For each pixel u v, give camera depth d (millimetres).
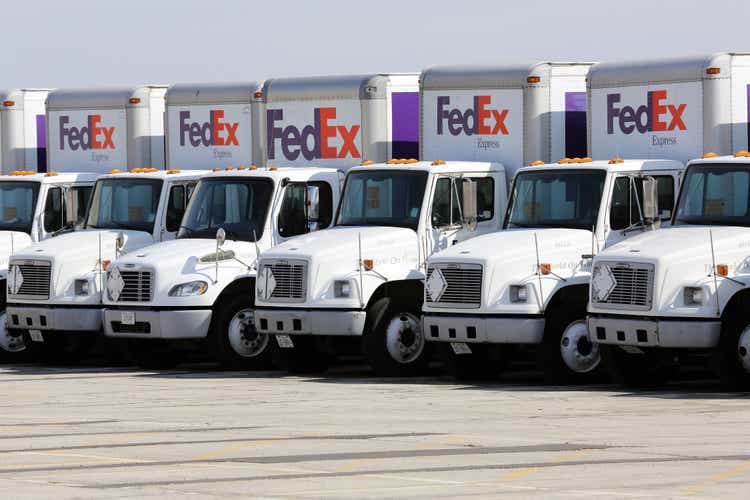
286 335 55875
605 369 51750
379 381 54094
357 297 54312
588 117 56562
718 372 47469
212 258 58344
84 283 61500
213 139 66062
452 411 44281
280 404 47094
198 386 53469
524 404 45719
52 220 66375
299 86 62719
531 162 56688
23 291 62406
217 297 58281
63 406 47812
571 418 42031
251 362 59062
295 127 62844
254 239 59062
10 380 57000
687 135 53750
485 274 51219
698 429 39188
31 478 33469
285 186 59312
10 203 66625
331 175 60125
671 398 46688
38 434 40969
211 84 66312
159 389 52719
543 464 34000
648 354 49875
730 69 53156
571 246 52156
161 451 37281
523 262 51344
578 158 54906
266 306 55812
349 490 31156
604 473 32625
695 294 47062
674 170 53781
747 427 39500
